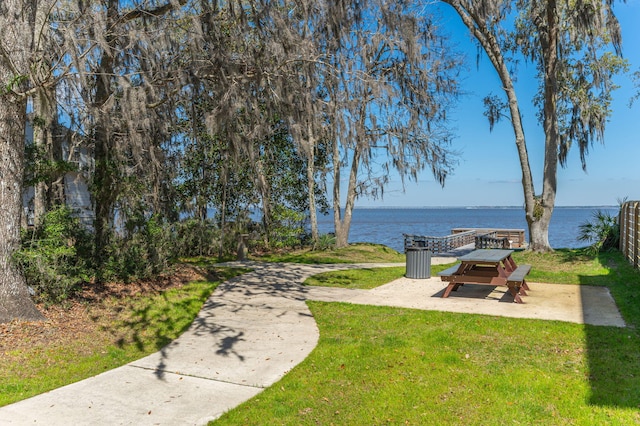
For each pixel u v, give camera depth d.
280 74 8.80
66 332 5.71
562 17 14.02
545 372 4.42
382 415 3.60
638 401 3.73
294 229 17.34
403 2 10.92
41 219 7.48
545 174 13.62
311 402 3.85
